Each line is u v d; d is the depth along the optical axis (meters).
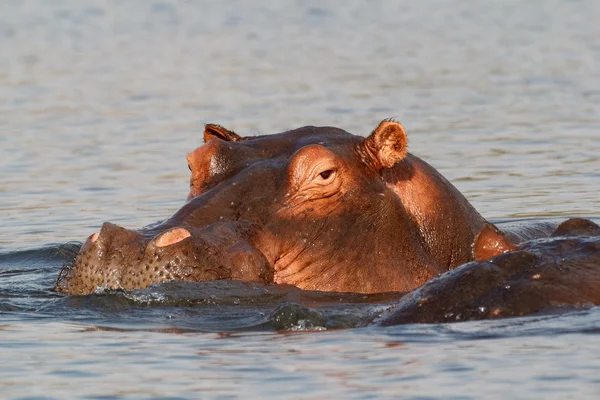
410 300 30.52
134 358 27.47
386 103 84.31
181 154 67.88
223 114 81.12
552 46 115.56
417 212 35.88
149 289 31.83
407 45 121.25
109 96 91.88
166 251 32.00
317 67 106.50
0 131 77.06
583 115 77.00
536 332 27.58
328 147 35.00
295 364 26.44
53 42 127.69
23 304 33.81
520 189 55.16
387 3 163.62
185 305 31.73
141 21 147.50
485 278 29.88
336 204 34.34
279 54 116.94
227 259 32.50
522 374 24.88
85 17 150.12
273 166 34.75
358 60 110.94
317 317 30.25
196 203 33.81
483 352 26.48
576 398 23.36
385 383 24.78
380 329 29.23
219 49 122.12
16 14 152.88
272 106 84.12
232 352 27.69
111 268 32.09
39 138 74.31
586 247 30.44
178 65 110.00
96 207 54.38
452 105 83.00
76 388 25.30
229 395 24.47
